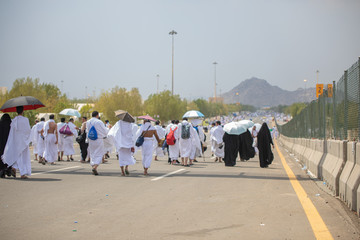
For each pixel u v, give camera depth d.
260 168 15.70
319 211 6.88
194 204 7.57
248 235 5.32
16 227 5.79
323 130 13.34
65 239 5.16
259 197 8.34
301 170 14.98
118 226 5.86
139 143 12.55
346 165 8.33
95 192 9.01
